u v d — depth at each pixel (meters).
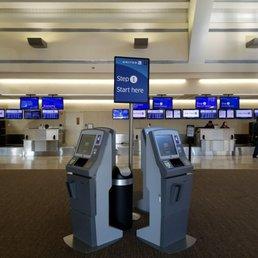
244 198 4.93
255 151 11.68
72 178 3.13
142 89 3.94
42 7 7.79
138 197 4.95
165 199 2.88
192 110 13.66
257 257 2.76
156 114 13.70
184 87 10.98
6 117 13.53
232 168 8.40
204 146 12.87
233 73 9.78
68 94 10.98
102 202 3.03
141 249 2.93
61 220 3.80
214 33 8.35
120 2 7.52
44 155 12.84
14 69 9.02
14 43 8.50
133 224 3.65
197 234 3.34
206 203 4.62
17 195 5.09
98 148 3.03
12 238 3.21
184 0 7.57
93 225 2.96
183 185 3.04
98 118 14.41
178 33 8.45
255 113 13.70
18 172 7.58
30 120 14.41
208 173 7.43
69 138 14.38
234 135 13.73
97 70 9.22
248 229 3.49
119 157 11.91
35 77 9.73
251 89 10.99
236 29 8.34
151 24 8.23
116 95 3.78
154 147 2.98
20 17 8.02
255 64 8.99
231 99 12.02
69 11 8.01
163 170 2.86
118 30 8.37
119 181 3.41
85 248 2.94
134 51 8.71
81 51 8.70
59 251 2.89
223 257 2.76
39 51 8.67
